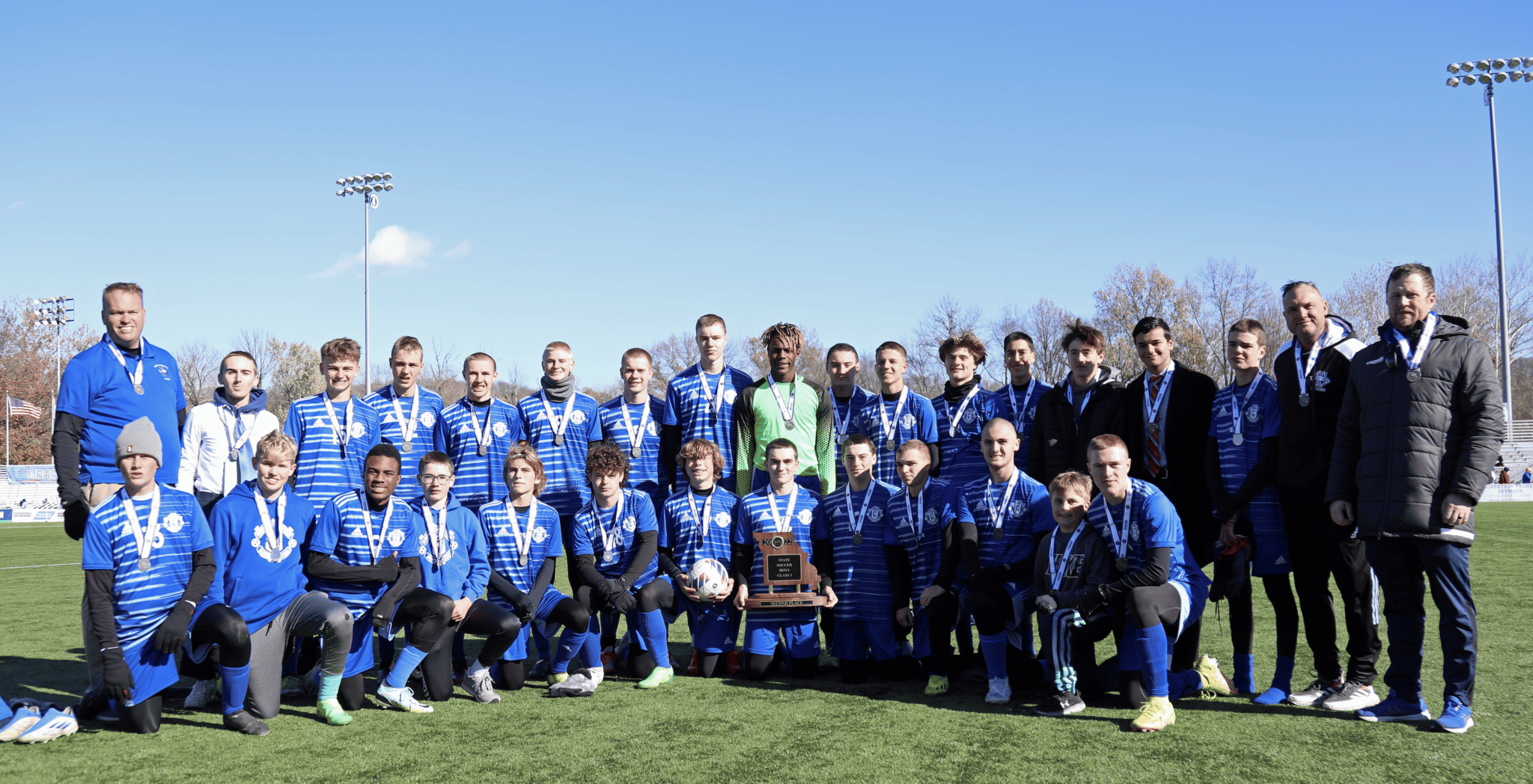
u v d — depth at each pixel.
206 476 5.60
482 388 6.56
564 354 6.78
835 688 5.45
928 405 6.64
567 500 6.69
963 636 5.69
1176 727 4.36
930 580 5.66
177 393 5.45
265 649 4.68
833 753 4.02
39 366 58.53
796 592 5.69
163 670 4.48
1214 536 5.50
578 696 5.24
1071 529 4.97
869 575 5.70
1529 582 9.05
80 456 4.97
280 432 4.95
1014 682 5.38
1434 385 4.21
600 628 6.10
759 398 6.50
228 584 4.70
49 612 8.67
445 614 4.98
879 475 6.66
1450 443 4.20
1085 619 4.69
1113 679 5.07
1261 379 5.25
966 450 6.74
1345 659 5.91
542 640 5.92
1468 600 4.25
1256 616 7.76
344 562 4.97
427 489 5.29
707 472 6.07
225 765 3.93
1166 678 4.46
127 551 4.37
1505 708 4.57
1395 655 4.40
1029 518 5.39
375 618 4.80
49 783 3.71
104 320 5.04
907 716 4.70
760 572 5.82
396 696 4.91
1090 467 4.87
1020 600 5.27
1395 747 3.99
